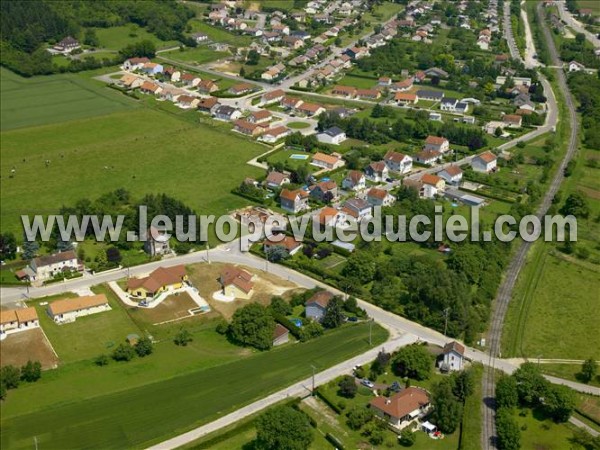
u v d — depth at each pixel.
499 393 156.00
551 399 154.25
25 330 184.00
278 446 138.75
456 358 169.88
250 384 164.75
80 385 162.62
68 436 146.00
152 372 168.50
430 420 152.75
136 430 148.38
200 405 156.88
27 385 161.75
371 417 152.88
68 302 192.00
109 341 180.25
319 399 160.38
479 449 143.88
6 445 143.00
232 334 183.12
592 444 146.12
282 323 189.12
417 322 192.25
